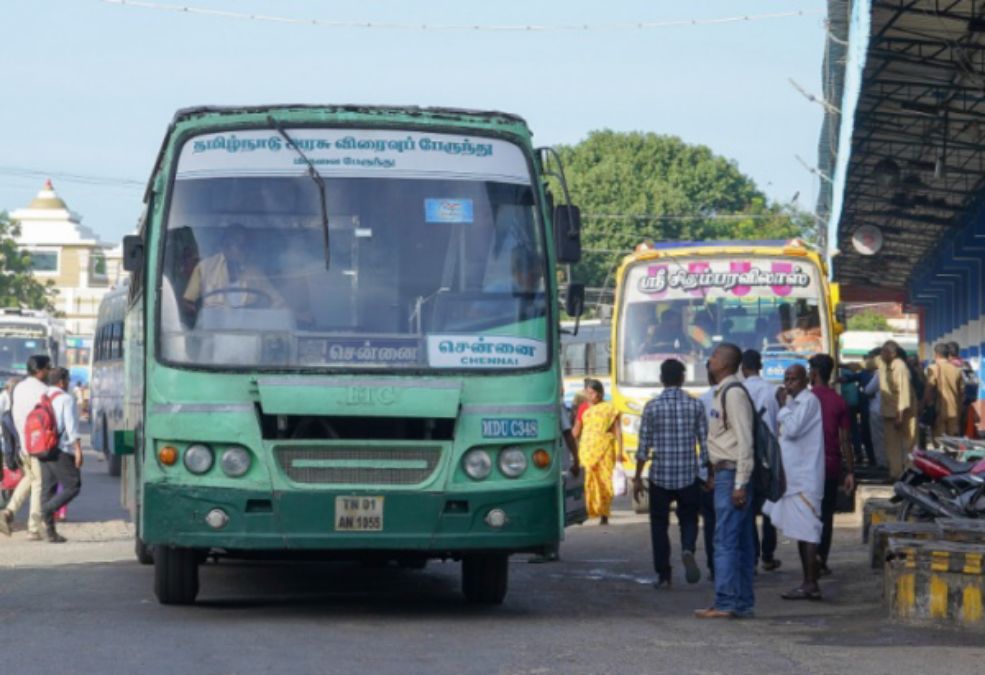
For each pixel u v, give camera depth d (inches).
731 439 543.8
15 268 3897.6
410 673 405.4
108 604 561.9
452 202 522.9
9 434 950.4
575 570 722.8
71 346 3112.7
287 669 408.2
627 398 996.6
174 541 497.0
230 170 521.0
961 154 1350.9
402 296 512.1
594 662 429.4
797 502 607.8
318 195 518.9
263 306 507.8
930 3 900.6
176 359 503.8
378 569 714.2
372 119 526.6
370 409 497.7
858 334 2795.3
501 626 506.0
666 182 3732.8
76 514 1107.9
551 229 531.8
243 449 496.1
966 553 522.6
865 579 671.8
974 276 1777.8
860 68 835.4
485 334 511.5
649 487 656.4
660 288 995.9
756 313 982.4
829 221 1632.6
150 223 526.3
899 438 1080.8
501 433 504.7
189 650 438.6
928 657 456.4
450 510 499.5
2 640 456.4
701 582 680.4
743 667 427.2
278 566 724.7
